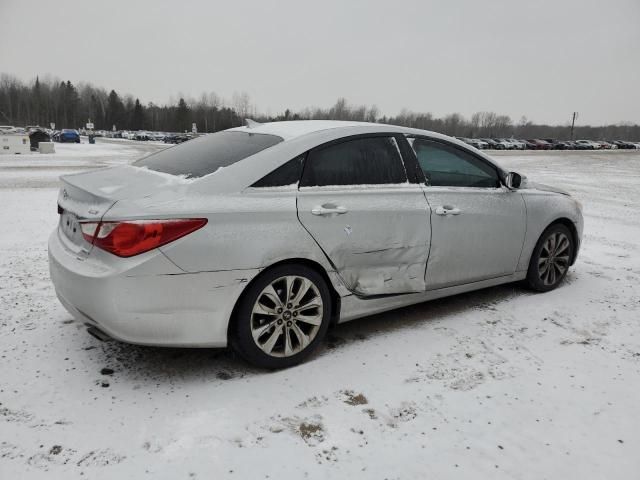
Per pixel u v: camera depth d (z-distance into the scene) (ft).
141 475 7.34
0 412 8.71
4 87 474.49
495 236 13.62
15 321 12.49
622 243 23.79
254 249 9.62
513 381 10.23
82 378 9.90
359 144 11.55
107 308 8.82
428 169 12.62
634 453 8.14
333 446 8.11
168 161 11.41
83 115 441.68
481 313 13.79
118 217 8.77
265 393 9.55
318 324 10.72
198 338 9.47
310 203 10.41
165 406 9.04
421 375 10.37
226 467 7.55
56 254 10.06
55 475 7.30
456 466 7.75
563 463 7.87
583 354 11.49
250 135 11.80
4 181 45.19
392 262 11.71
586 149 214.28
